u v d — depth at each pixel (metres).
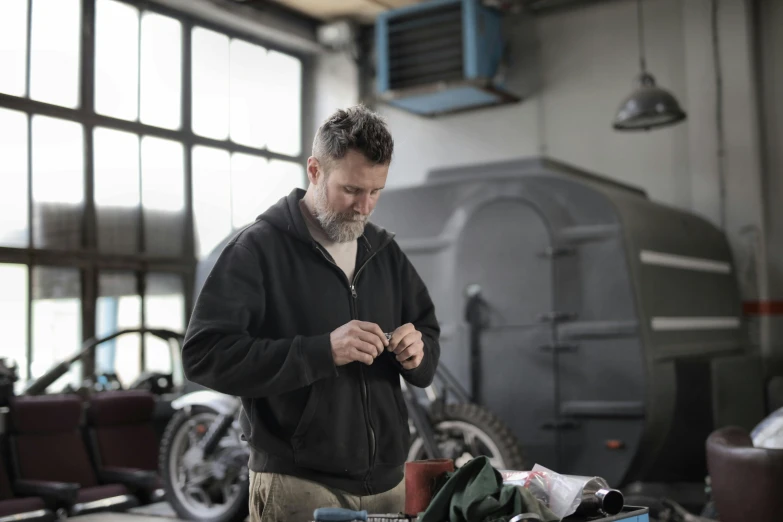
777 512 3.30
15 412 4.88
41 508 4.57
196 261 7.98
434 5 7.71
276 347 1.78
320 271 1.95
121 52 7.46
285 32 8.73
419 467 1.80
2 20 6.60
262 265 1.92
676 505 4.26
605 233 4.56
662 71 7.56
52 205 6.87
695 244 5.66
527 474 1.87
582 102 7.94
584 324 4.55
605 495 1.73
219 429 4.47
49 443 5.00
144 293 7.51
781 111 7.11
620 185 6.05
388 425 1.97
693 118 7.29
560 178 4.73
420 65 7.83
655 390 4.41
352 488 1.92
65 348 6.91
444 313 4.92
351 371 1.92
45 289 6.79
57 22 6.97
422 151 8.76
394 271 2.11
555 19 8.09
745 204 7.01
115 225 7.32
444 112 8.54
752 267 6.91
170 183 7.82
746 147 7.05
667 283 4.91
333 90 9.23
